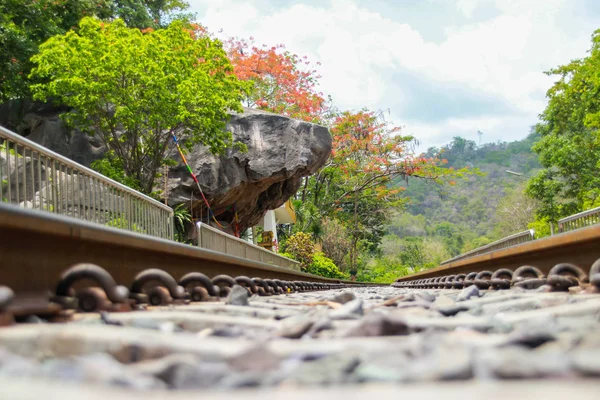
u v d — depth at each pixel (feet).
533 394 3.93
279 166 78.07
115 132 67.77
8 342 7.09
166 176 66.64
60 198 25.71
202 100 59.36
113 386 4.92
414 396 4.07
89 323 10.08
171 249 20.54
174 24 60.54
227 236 53.36
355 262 169.99
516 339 6.68
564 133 133.59
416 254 286.05
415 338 7.48
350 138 145.89
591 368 4.59
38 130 71.46
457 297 18.01
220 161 75.15
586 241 18.31
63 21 78.18
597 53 96.12
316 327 9.32
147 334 7.51
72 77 57.11
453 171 152.46
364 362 5.65
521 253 25.48
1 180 20.98
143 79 57.26
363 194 171.53
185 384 5.25
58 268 13.76
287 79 124.88
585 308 10.03
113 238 15.97
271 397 4.21
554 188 128.57
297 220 152.35
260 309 13.92
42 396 4.01
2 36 67.00
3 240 11.55
